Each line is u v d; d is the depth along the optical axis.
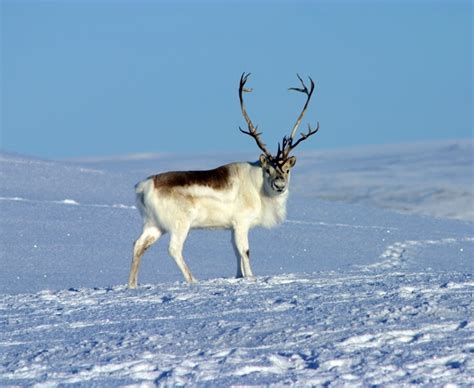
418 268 65.75
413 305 36.28
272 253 79.56
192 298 41.75
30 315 39.81
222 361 28.56
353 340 30.58
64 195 112.62
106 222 92.62
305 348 30.03
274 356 28.64
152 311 38.88
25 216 92.50
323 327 32.91
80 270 66.56
